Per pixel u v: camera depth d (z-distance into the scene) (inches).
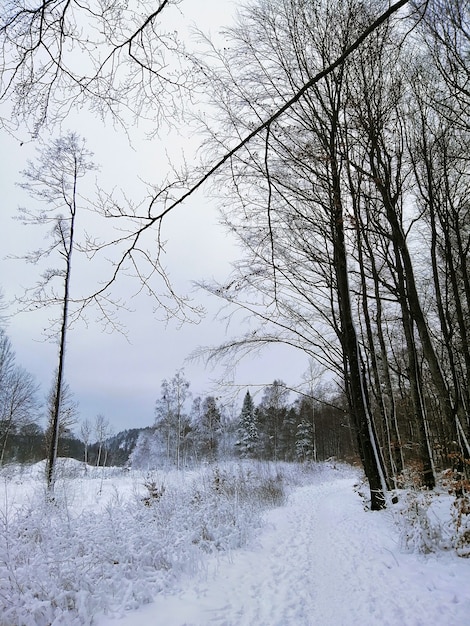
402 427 772.0
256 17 320.2
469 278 474.3
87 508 363.9
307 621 159.5
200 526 294.0
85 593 171.0
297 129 331.9
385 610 158.6
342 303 390.0
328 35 340.8
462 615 144.1
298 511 450.0
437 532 228.2
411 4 135.3
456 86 264.4
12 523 242.8
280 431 1750.7
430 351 334.0
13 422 1117.1
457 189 402.3
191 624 159.6
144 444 1943.9
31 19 86.7
